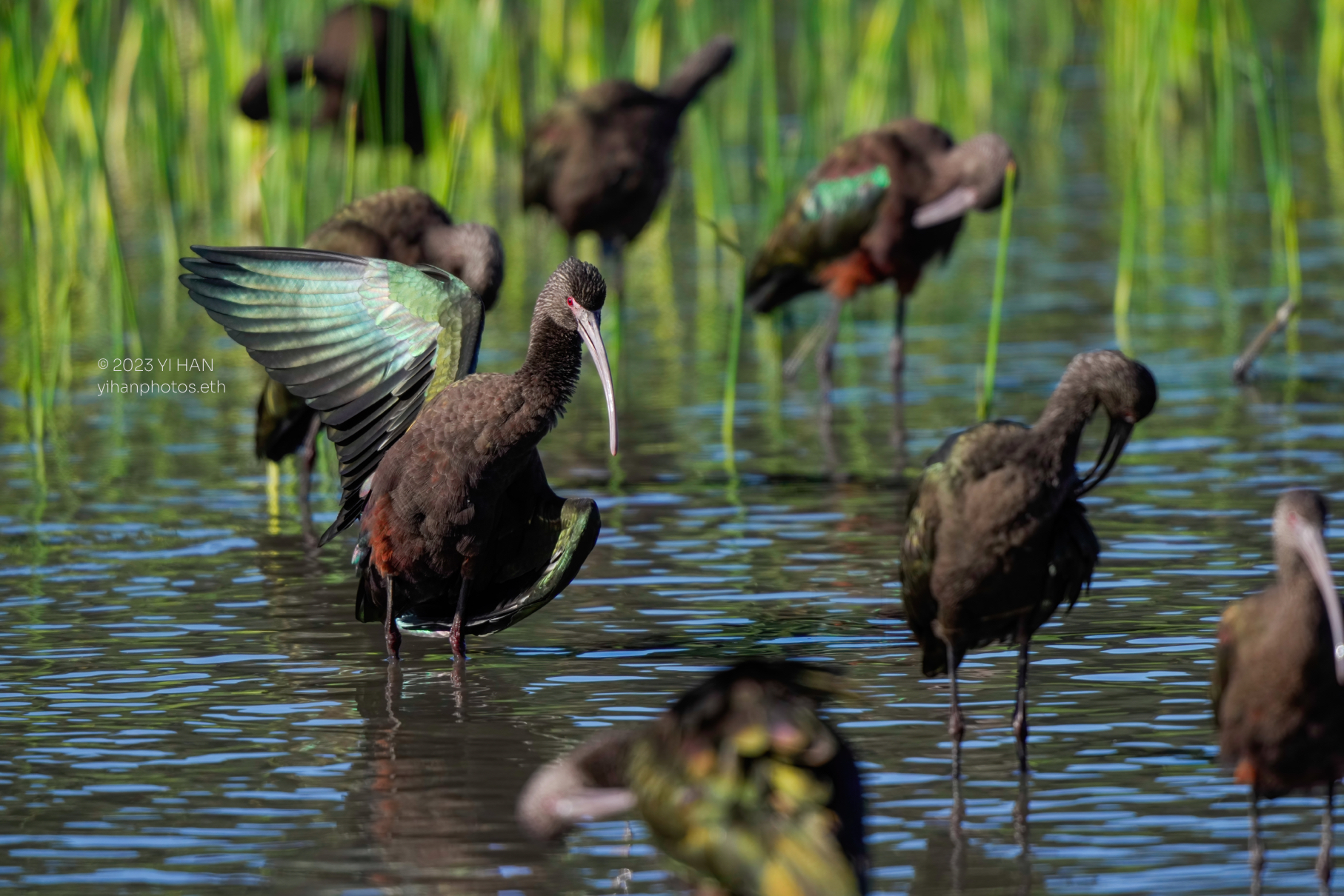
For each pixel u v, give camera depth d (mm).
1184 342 20031
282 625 11672
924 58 30391
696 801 6184
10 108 17719
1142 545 12883
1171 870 7812
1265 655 7887
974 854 7980
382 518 11102
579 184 21031
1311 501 7906
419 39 23891
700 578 12508
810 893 5914
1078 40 42906
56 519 14312
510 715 9906
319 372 11805
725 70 22078
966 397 18156
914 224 18891
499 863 7996
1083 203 28375
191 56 29969
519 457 11070
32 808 8625
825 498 14633
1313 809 8508
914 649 10914
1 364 20000
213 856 8062
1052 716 9711
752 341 21453
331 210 25766
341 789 8859
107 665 10820
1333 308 21453
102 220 24562
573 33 28641
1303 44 38781
